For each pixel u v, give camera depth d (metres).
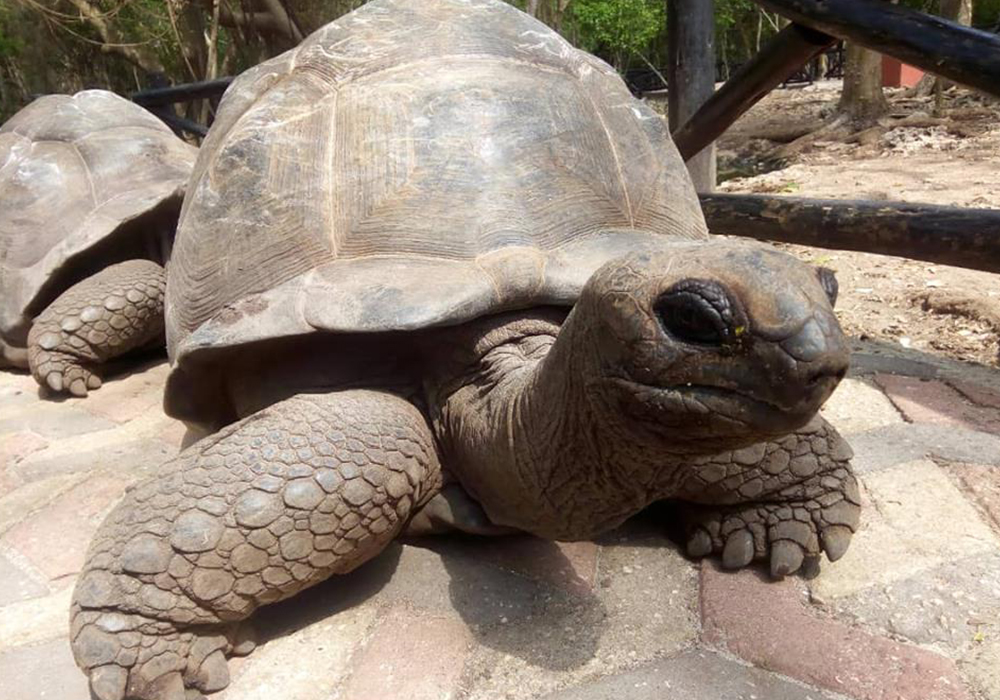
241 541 0.49
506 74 0.66
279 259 0.60
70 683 0.53
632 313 0.37
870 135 3.12
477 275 0.55
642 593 0.58
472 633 0.54
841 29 0.78
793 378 0.34
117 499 0.77
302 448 0.51
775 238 0.98
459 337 0.57
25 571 0.66
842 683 0.48
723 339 0.35
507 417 0.51
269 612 0.57
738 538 0.59
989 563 0.58
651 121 0.73
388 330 0.53
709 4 1.33
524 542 0.64
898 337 1.05
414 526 0.62
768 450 0.57
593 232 0.60
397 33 0.70
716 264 0.36
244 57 3.19
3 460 0.88
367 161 0.61
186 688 0.51
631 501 0.48
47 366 1.07
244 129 0.67
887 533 0.62
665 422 0.39
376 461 0.52
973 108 3.35
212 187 0.66
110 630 0.49
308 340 0.58
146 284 1.12
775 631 0.53
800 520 0.58
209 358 0.61
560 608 0.56
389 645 0.54
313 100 0.67
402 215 0.59
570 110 0.66
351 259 0.59
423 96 0.64
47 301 1.17
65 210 1.18
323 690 0.50
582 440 0.45
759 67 1.04
